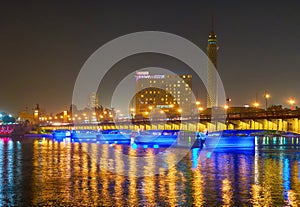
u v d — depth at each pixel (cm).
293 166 8131
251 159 9412
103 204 5162
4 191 5891
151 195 5562
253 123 13200
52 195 5628
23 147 14250
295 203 5122
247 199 5309
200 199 5328
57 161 9412
